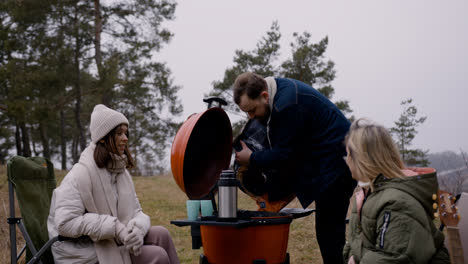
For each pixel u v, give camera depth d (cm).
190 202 268
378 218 179
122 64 1673
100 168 227
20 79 1501
